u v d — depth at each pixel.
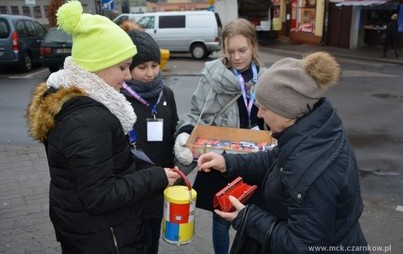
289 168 1.43
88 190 1.47
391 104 8.25
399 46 17.84
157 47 2.17
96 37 1.58
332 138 1.44
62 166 1.54
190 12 15.95
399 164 5.02
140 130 2.27
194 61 15.35
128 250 1.67
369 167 4.93
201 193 2.43
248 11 23.55
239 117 2.46
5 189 4.14
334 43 20.36
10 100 8.42
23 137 6.05
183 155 2.16
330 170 1.39
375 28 19.11
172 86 10.09
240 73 2.43
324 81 1.42
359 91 9.57
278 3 24.30
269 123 1.55
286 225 1.53
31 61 12.61
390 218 3.62
